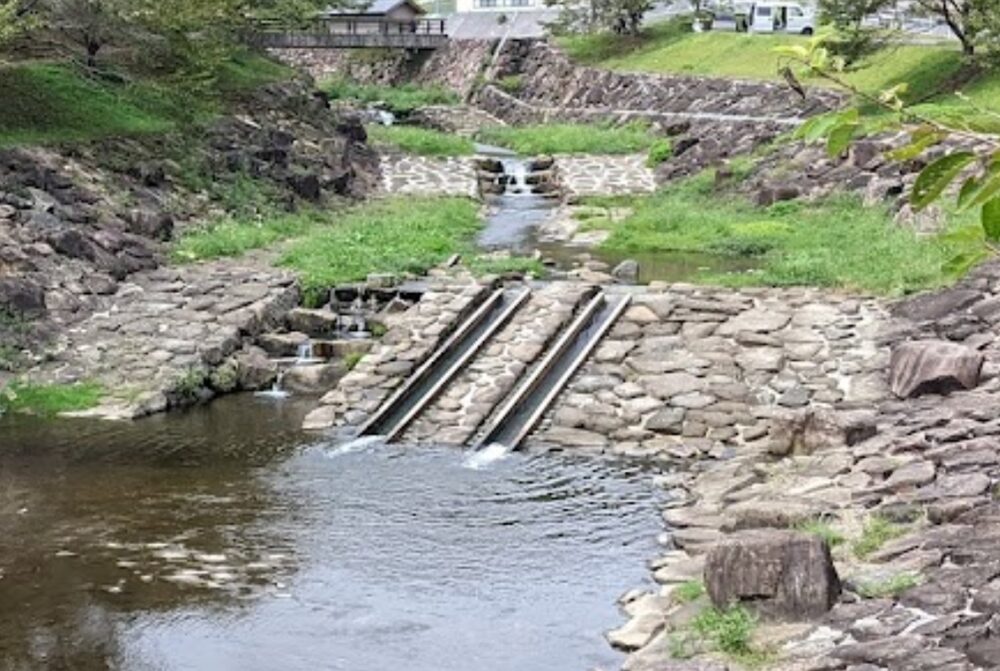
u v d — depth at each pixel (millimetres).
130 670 10875
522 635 11422
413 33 66625
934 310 19812
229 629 11633
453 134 50781
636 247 28641
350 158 38594
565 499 15133
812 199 31031
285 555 13375
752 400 18047
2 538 13836
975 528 11578
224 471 16250
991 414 15117
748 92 44219
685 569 12570
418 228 29297
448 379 19422
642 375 19094
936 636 9625
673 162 39906
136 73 33906
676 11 61438
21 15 29922
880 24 42500
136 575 12859
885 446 14938
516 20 66375
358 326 22203
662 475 16047
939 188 3029
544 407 18203
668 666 10125
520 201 37656
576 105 54156
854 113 3141
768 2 55969
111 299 22234
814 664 9625
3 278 20891
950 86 36594
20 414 18531
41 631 11609
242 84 38344
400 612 11969
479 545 13625
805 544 10852
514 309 21875
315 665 10914
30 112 27953
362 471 16281
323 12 61000
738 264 26359
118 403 18906
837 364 18766
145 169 27828
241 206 29344
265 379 20297
